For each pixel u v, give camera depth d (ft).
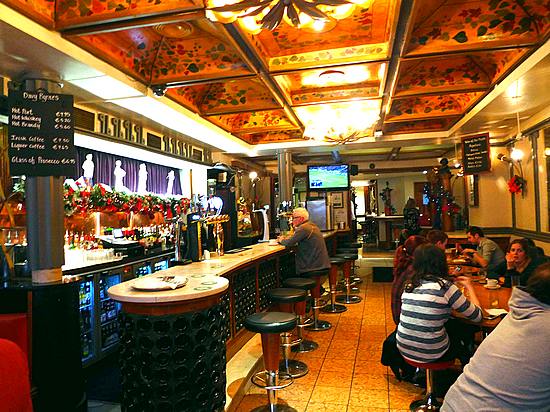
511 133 24.44
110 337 15.07
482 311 9.61
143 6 9.25
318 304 17.79
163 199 22.56
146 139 20.29
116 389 12.50
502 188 26.63
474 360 6.24
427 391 10.34
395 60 12.97
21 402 4.38
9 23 8.51
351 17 11.35
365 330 17.56
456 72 16.39
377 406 10.89
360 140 26.30
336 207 37.04
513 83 14.52
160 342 8.60
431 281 9.61
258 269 16.01
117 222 20.67
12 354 4.48
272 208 39.32
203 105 19.06
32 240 11.02
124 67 12.59
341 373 13.12
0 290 10.51
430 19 11.92
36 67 10.99
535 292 5.88
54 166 11.08
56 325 10.54
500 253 18.37
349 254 23.52
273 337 10.48
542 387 5.41
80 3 9.50
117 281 15.74
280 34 12.29
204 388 8.85
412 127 25.38
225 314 10.11
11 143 10.69
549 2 10.92
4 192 13.03
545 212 20.40
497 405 5.61
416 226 39.40
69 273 12.97
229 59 13.58
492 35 11.94
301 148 27.86
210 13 8.74
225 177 18.72
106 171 21.29
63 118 11.24
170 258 20.03
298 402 11.24
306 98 17.74
